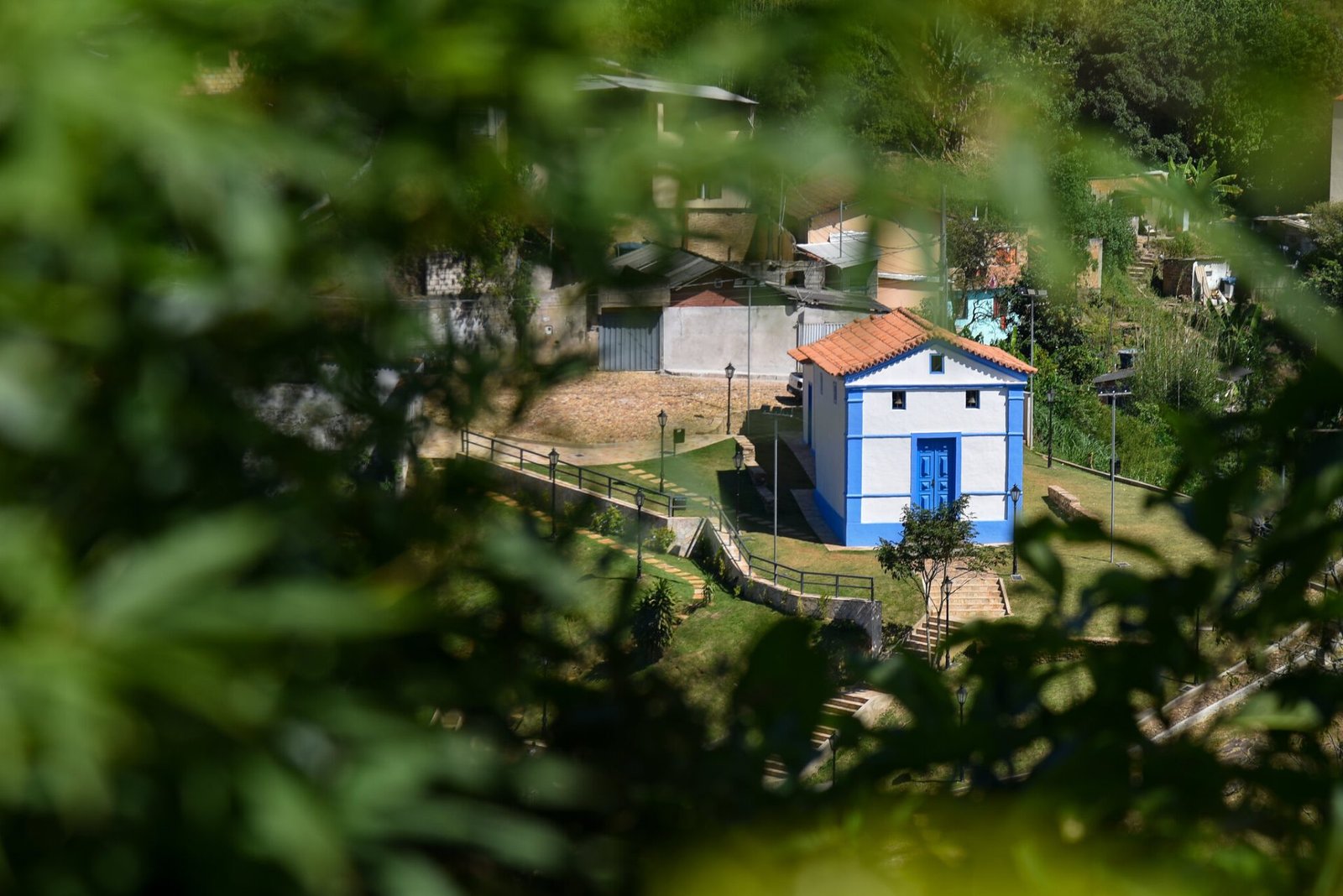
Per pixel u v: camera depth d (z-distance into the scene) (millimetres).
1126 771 1282
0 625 961
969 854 1281
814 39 1270
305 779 1063
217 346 1373
